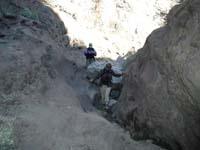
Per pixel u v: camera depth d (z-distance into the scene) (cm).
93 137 774
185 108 666
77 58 1483
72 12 1839
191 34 613
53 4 1770
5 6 1328
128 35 2095
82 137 761
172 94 696
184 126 696
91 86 1205
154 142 822
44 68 1026
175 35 684
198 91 586
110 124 871
